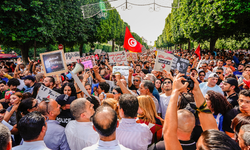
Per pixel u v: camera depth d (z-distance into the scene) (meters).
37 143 1.79
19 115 2.93
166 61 4.10
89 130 2.12
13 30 11.18
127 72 6.25
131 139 2.00
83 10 12.84
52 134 2.24
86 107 2.17
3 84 5.00
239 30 14.95
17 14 11.13
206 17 12.52
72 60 8.31
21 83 5.62
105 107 1.75
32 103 2.86
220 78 5.71
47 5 12.14
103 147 1.59
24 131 1.74
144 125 2.14
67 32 16.78
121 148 1.60
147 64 8.83
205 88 4.55
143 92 3.38
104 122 1.56
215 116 2.88
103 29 25.91
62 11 14.77
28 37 11.88
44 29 12.07
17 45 15.59
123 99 2.07
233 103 3.60
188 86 1.53
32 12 11.70
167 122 1.32
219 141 1.12
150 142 2.14
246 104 2.47
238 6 9.69
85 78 3.80
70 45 21.61
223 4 10.30
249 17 10.99
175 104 1.35
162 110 3.81
